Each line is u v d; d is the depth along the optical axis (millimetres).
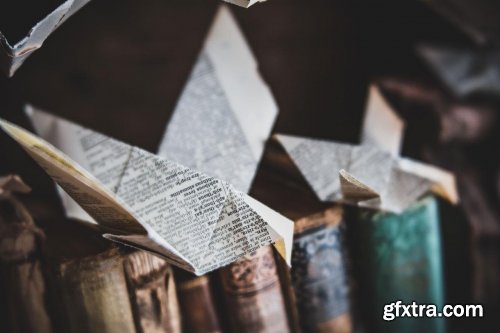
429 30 444
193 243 287
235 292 322
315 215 329
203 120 340
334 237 336
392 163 343
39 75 463
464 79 430
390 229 344
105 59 479
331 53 467
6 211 314
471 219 408
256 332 326
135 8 480
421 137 420
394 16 451
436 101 427
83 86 476
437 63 435
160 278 308
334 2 467
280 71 469
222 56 354
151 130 474
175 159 333
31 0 261
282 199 343
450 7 424
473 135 428
